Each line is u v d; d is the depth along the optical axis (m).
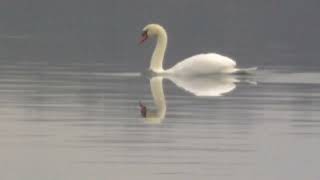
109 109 21.08
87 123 19.08
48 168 14.92
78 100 22.48
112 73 29.28
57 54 37.03
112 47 42.09
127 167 15.06
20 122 19.12
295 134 18.27
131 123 19.19
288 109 21.52
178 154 16.14
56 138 17.38
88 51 39.34
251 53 39.72
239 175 14.68
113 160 15.56
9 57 34.94
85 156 15.87
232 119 19.92
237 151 16.52
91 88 24.97
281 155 16.19
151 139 17.44
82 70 30.25
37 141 17.06
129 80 27.14
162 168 15.05
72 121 19.31
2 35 46.97
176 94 23.92
